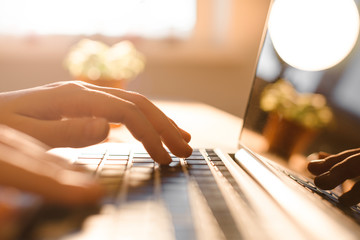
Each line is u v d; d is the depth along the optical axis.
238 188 0.42
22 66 1.83
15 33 1.83
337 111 0.46
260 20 1.91
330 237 0.31
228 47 1.93
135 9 1.92
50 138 0.45
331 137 0.47
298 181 0.51
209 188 0.41
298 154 0.53
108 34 1.91
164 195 0.38
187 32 1.98
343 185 0.43
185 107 1.27
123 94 0.58
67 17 1.87
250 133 0.68
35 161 0.33
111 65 0.99
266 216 0.33
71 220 0.29
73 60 1.01
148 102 0.57
